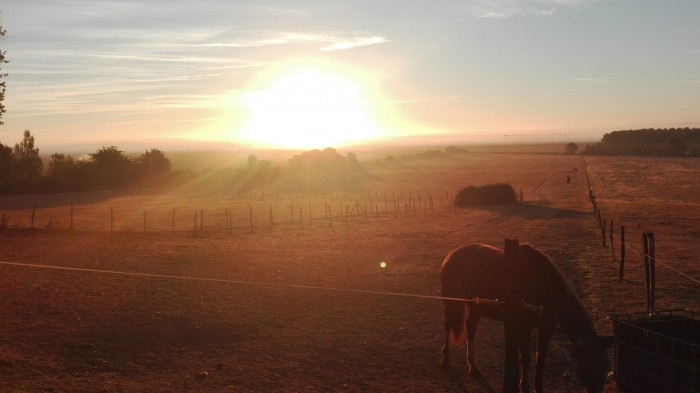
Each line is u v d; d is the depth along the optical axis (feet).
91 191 248.52
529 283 25.23
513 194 167.94
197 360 32.99
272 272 60.70
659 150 551.59
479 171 352.69
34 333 36.55
